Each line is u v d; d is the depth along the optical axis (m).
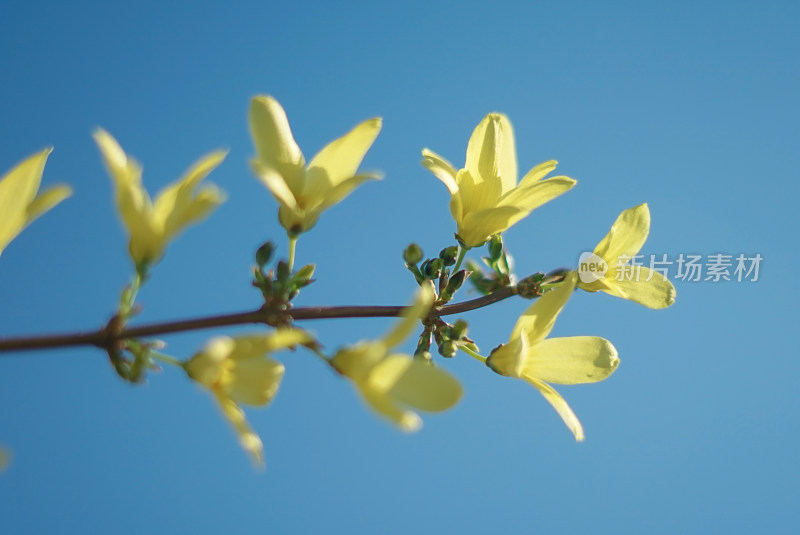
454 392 0.28
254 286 0.31
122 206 0.29
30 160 0.30
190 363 0.29
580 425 0.31
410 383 0.28
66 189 0.30
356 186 0.31
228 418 0.29
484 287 0.33
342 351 0.29
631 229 0.33
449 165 0.33
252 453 0.29
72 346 0.29
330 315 0.31
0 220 0.30
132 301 0.29
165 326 0.30
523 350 0.31
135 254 0.29
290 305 0.31
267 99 0.31
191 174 0.29
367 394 0.28
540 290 0.33
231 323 0.30
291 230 0.31
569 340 0.32
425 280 0.32
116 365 0.29
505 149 0.33
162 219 0.29
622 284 0.33
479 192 0.33
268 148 0.31
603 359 0.31
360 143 0.32
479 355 0.32
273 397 0.29
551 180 0.32
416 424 0.28
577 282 0.33
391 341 0.28
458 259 0.32
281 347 0.28
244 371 0.29
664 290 0.32
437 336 0.32
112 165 0.28
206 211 0.29
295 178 0.31
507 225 0.32
